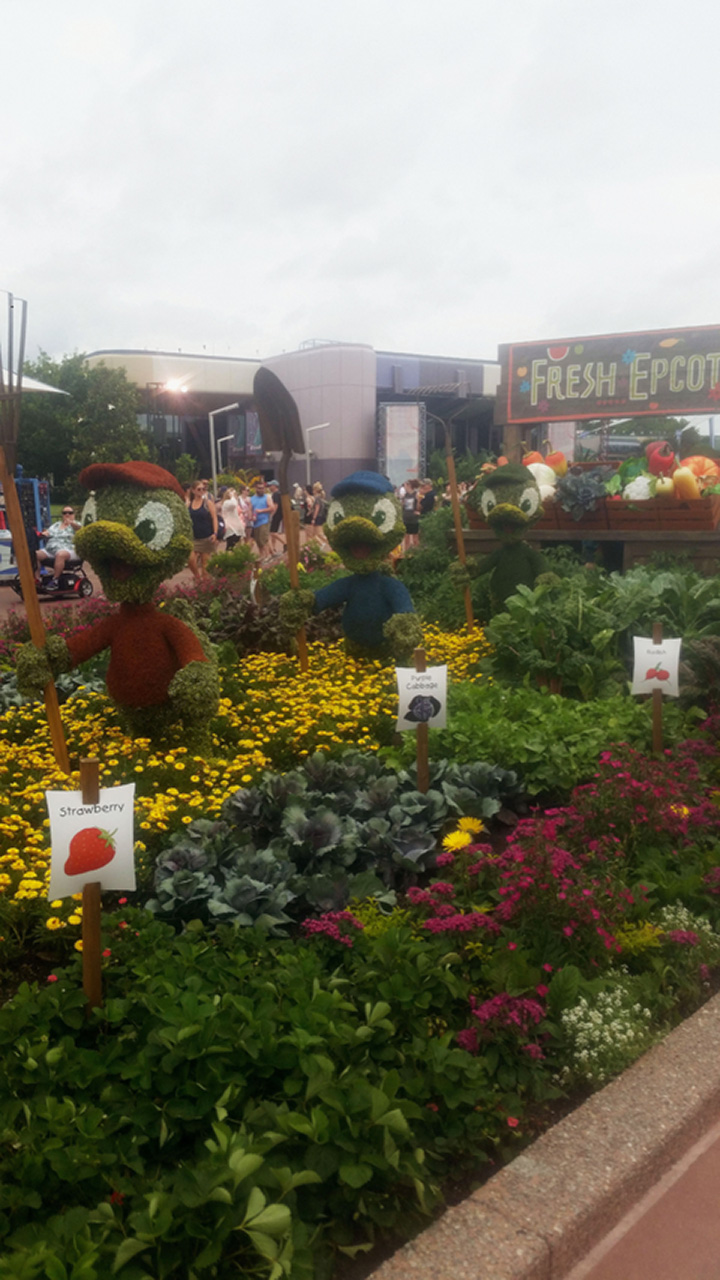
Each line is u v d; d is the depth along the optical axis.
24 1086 2.63
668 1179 2.70
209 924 3.64
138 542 5.23
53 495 60.28
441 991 3.04
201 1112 2.44
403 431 50.16
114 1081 2.71
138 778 5.16
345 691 6.85
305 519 21.67
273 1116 2.43
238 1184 2.20
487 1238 2.30
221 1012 2.67
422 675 4.65
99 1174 2.35
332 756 5.61
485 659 7.67
